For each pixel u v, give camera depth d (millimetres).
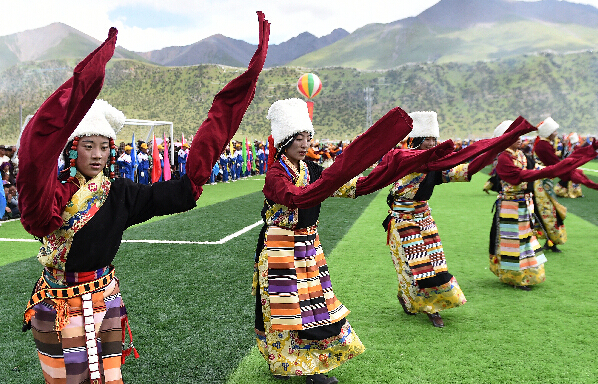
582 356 3588
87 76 1544
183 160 17578
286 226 2998
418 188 4141
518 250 5156
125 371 3434
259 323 3121
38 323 2170
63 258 2100
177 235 8398
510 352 3672
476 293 5121
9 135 96000
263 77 120375
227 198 14094
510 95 112438
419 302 4203
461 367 3438
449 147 2801
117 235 2189
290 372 2998
